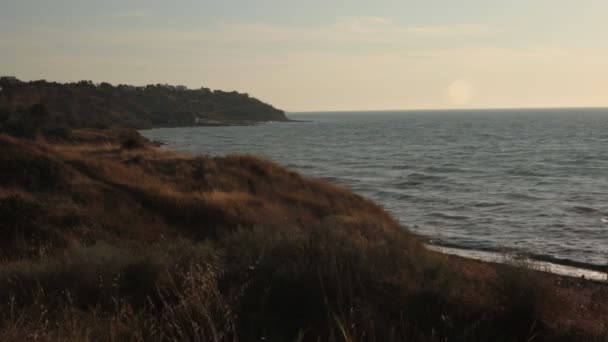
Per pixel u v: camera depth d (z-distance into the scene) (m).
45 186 16.05
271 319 5.23
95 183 16.80
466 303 5.64
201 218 15.19
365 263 6.55
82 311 5.11
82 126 91.25
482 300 5.77
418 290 5.89
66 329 4.53
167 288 5.87
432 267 6.92
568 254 18.27
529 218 26.30
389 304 5.59
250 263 6.50
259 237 8.12
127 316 4.91
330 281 5.88
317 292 5.77
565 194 35.22
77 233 11.95
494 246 19.47
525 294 5.68
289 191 20.94
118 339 4.44
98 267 6.23
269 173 22.31
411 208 29.98
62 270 6.13
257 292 5.79
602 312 6.42
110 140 49.81
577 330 5.32
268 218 15.60
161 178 20.09
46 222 12.19
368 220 15.05
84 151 26.72
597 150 79.31
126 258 6.63
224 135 141.00
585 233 22.33
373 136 133.88
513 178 45.97
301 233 8.14
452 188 39.09
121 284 5.95
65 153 20.34
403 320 5.21
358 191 37.72
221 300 5.07
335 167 57.81
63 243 10.91
